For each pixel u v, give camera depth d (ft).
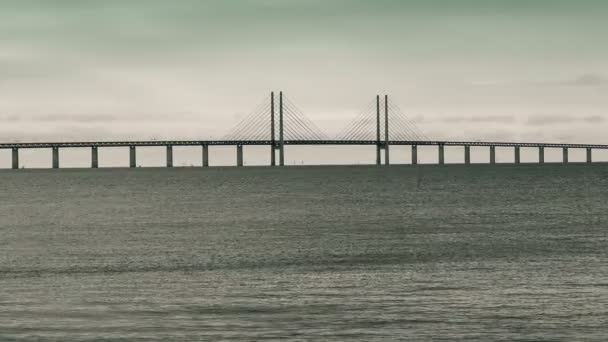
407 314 168.76
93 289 199.31
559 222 373.20
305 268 231.50
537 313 168.14
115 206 525.34
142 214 450.30
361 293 191.31
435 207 481.05
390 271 224.33
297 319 165.48
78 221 407.85
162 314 170.60
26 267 238.68
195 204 533.14
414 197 583.99
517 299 181.78
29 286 204.33
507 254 257.14
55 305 179.73
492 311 170.30
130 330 157.79
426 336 152.56
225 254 264.11
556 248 271.49
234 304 179.93
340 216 420.36
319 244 290.15
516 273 217.97
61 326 160.76
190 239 310.86
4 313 171.53
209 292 194.49
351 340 150.20
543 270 222.69
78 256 262.67
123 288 200.64
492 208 467.93
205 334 154.81
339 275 218.18
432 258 249.75
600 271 219.61
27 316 168.86
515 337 151.43
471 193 629.51
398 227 354.33
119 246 290.56
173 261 248.73
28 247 290.97
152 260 251.39
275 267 234.17
